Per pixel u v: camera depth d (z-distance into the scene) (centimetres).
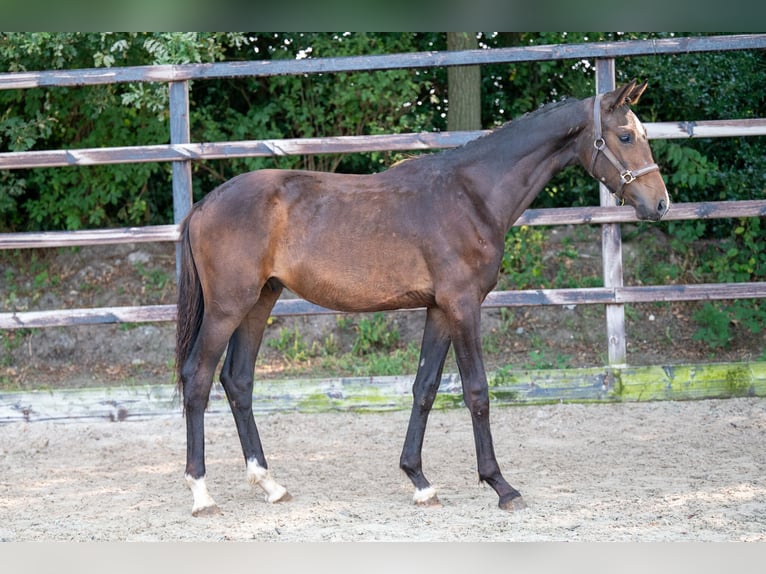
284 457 550
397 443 576
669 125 621
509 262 868
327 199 434
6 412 635
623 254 880
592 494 444
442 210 428
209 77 625
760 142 859
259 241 427
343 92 859
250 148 624
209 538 385
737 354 764
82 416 638
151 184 945
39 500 462
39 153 619
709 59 866
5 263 934
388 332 823
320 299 441
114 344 834
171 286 893
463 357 427
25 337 845
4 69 831
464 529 390
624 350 641
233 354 462
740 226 828
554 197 929
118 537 388
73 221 889
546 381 639
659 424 590
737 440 546
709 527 379
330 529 396
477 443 430
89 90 830
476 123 868
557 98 945
